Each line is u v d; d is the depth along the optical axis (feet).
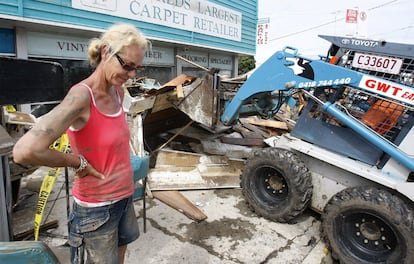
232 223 10.67
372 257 8.26
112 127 4.55
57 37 19.30
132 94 15.16
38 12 16.61
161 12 23.77
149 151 14.65
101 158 4.57
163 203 11.95
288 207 10.24
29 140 3.55
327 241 9.07
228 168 14.35
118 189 4.86
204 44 28.76
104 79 4.39
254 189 11.34
